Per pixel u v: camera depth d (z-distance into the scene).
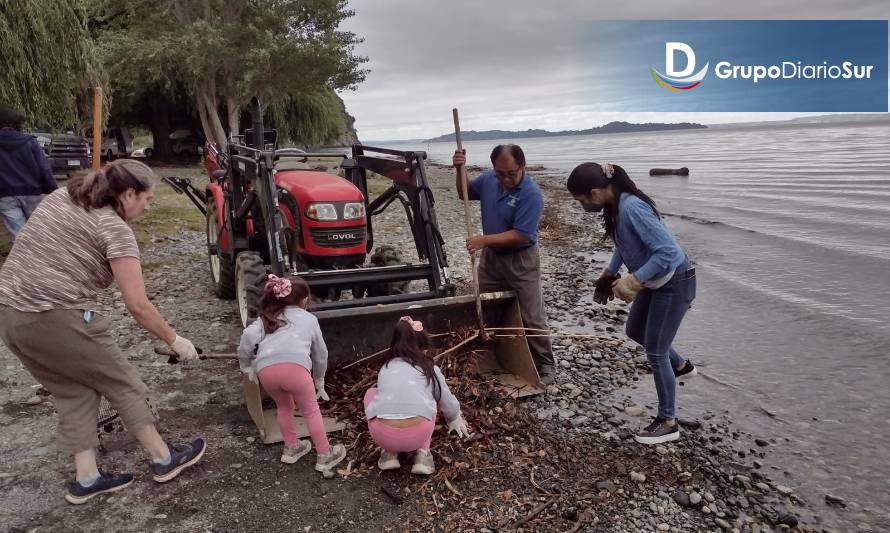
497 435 4.44
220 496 3.69
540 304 5.30
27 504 3.57
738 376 6.02
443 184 27.86
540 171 42.25
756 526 3.65
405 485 3.84
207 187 7.78
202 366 5.57
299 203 5.86
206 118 28.83
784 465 4.39
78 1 11.60
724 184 26.55
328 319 4.77
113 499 3.64
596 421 4.87
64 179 18.88
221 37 25.80
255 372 3.97
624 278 4.10
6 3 10.04
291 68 27.72
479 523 3.50
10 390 5.02
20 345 3.21
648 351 4.44
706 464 4.30
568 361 6.18
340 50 28.09
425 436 3.78
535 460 4.19
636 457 4.34
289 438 4.00
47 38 10.73
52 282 3.17
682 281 4.18
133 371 3.60
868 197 20.17
